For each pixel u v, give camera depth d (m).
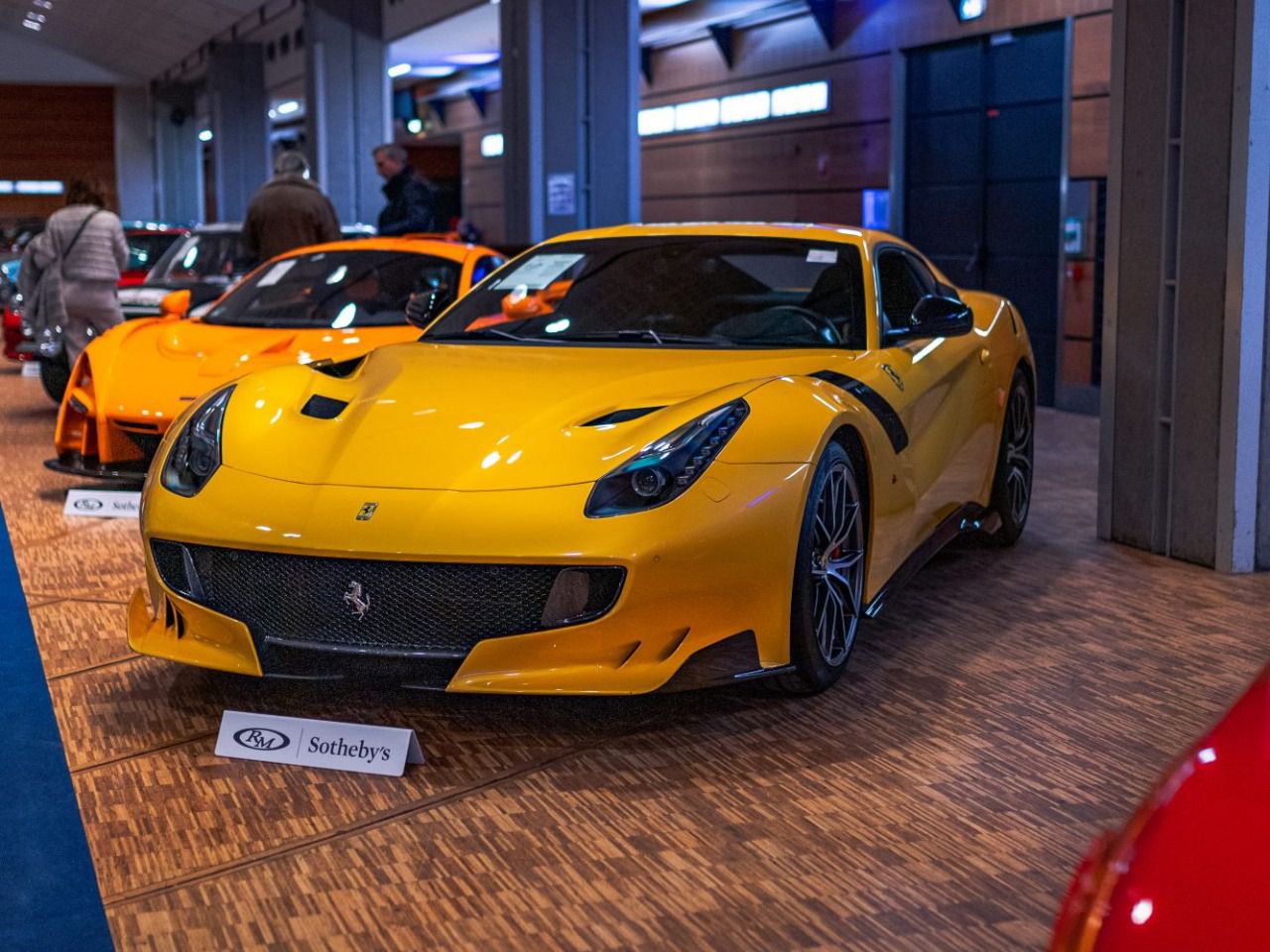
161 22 26.92
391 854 2.41
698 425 2.92
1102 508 4.98
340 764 2.81
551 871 2.34
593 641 2.76
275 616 2.93
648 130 15.70
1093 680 3.35
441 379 3.35
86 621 3.93
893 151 11.02
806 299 3.87
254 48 26.59
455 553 2.74
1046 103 9.29
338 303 5.98
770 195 13.30
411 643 2.83
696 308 3.90
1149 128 4.67
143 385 5.28
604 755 2.87
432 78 22.86
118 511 5.48
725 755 2.86
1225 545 4.48
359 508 2.84
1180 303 4.59
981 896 2.23
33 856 2.43
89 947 2.10
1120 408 4.86
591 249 4.23
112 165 36.06
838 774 2.76
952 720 3.07
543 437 2.96
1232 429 4.42
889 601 3.48
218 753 2.89
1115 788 2.68
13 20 32.62
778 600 2.93
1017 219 9.65
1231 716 1.44
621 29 10.38
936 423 3.90
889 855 2.39
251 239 8.22
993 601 4.11
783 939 2.09
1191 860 1.20
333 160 18.12
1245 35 4.26
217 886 2.30
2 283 13.05
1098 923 1.18
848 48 11.70
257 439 3.15
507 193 10.77
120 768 2.82
